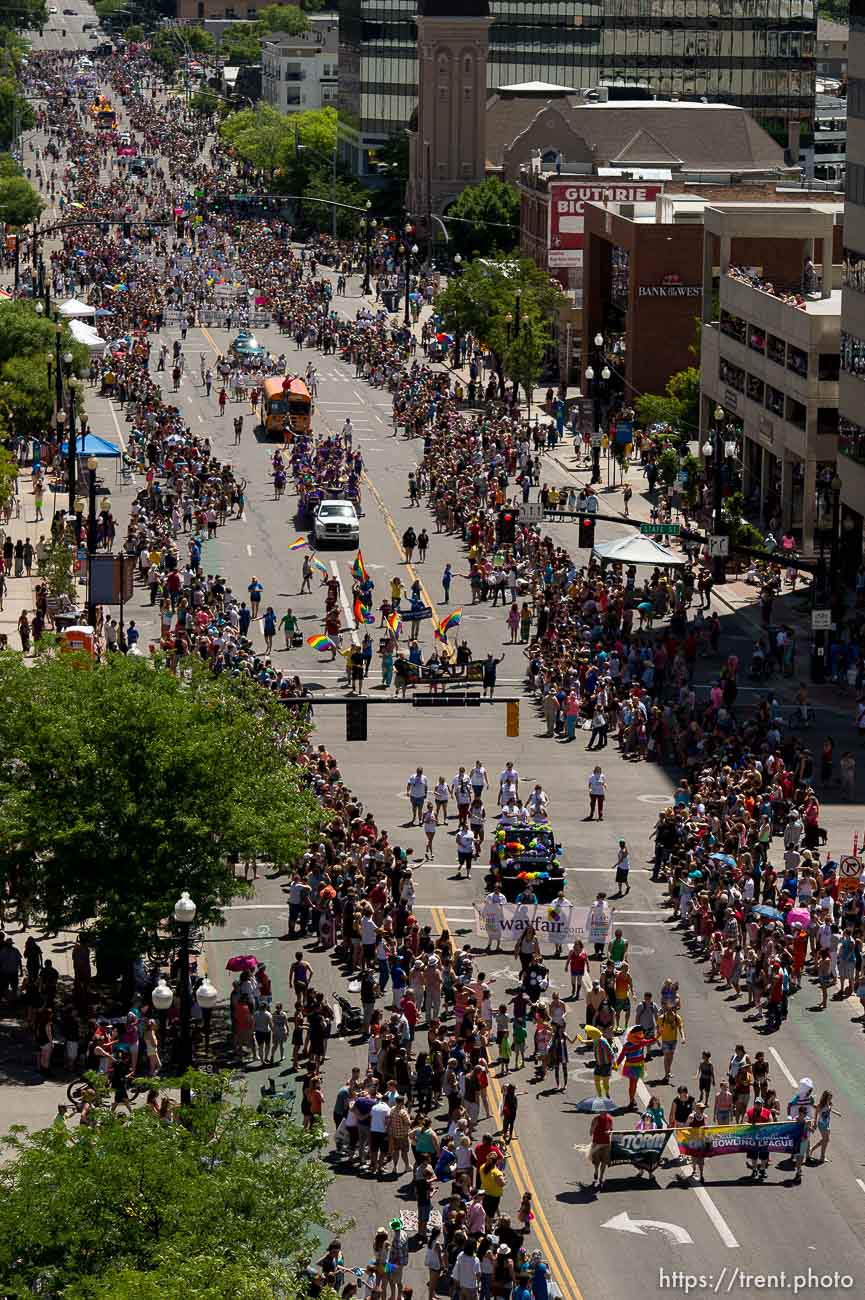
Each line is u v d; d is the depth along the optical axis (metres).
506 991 148.88
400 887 161.12
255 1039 138.50
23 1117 125.44
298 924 161.25
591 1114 132.50
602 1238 116.69
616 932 153.38
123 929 138.50
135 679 148.75
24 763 144.50
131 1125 99.44
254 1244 95.06
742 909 155.12
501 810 184.12
